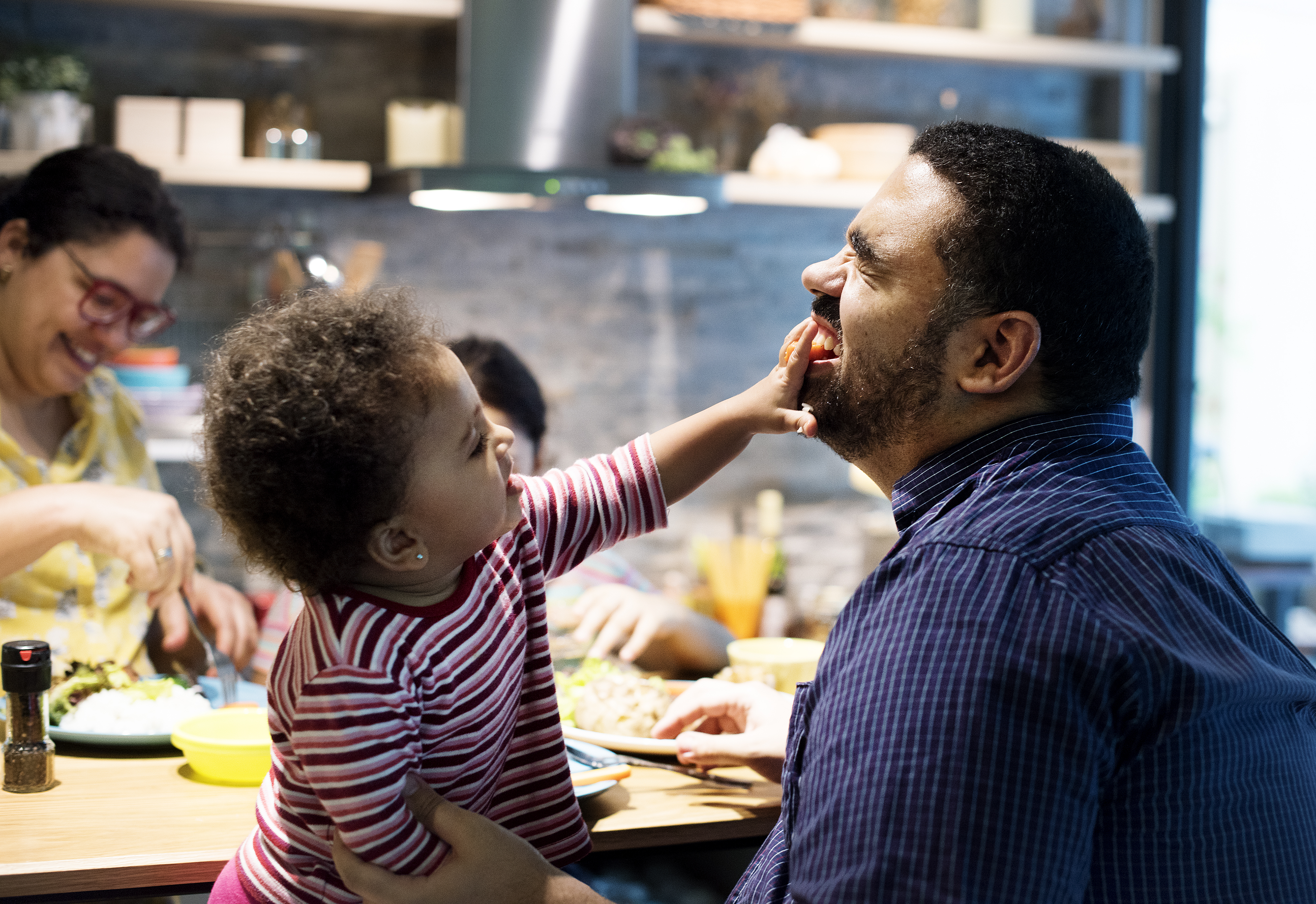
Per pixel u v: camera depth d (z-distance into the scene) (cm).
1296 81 333
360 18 289
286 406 75
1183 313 355
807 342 99
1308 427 347
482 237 327
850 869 71
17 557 138
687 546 349
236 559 84
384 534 78
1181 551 83
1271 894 79
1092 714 72
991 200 85
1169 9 354
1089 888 76
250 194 304
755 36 306
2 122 252
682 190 279
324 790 76
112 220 163
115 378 204
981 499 84
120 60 288
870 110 353
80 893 89
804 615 338
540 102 277
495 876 79
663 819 103
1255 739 80
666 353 347
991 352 87
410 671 78
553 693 94
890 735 73
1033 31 340
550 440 338
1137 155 343
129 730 117
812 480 359
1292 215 339
